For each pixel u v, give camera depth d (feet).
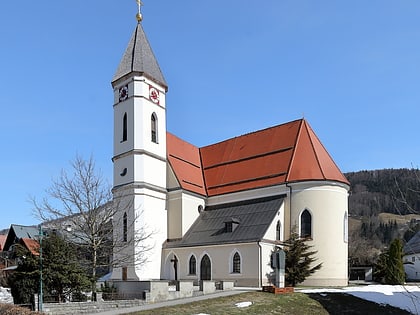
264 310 81.25
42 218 114.32
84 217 111.04
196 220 151.33
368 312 85.76
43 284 90.12
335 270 130.62
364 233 304.30
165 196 149.18
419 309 88.79
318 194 134.21
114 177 147.54
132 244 130.00
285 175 140.56
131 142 144.77
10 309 78.69
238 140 168.35
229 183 155.53
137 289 95.91
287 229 135.74
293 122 155.22
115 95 153.89
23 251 94.94
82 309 82.74
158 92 154.10
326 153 147.64
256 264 121.70
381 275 164.45
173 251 141.90
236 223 134.62
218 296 95.25
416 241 148.15
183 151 166.81
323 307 87.10
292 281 123.44
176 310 80.07
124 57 153.28
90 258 120.06
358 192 361.51
